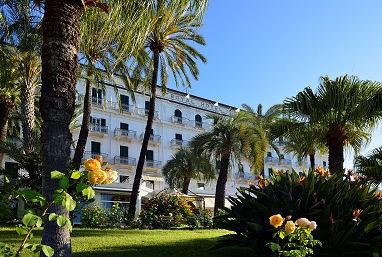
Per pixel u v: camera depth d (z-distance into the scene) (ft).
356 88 37.65
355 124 38.70
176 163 116.26
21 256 20.57
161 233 41.39
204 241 31.45
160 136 142.82
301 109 39.01
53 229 14.43
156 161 140.26
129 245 27.37
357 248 18.37
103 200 81.71
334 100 36.63
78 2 16.46
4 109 60.49
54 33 15.79
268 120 95.04
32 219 8.30
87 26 19.49
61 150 15.26
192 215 63.21
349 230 18.26
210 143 82.23
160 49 63.67
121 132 132.98
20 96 64.08
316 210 19.16
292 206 19.74
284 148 111.04
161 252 24.73
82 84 120.88
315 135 40.83
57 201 8.69
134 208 59.57
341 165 38.01
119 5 17.17
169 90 149.48
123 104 135.23
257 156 80.33
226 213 24.56
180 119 148.77
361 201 21.42
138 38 18.07
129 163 133.28
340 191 21.01
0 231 31.89
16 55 55.36
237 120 82.84
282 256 16.80
